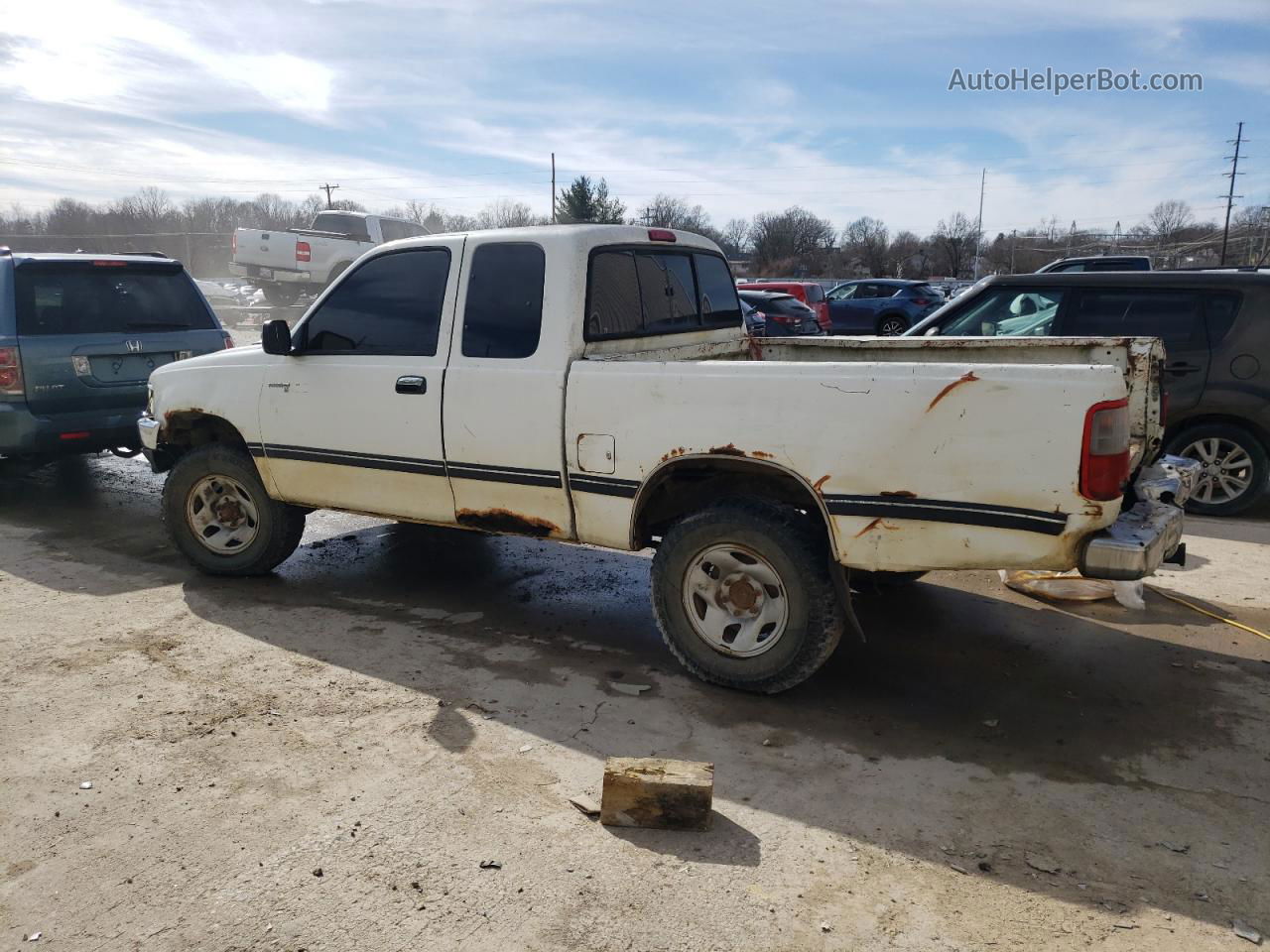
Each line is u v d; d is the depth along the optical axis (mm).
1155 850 2955
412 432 4672
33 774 3346
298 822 3059
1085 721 3840
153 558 6000
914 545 3564
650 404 3986
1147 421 4246
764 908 2668
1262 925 2607
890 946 2521
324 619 4906
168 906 2660
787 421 3709
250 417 5219
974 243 82875
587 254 4281
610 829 3049
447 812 3123
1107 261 18594
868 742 3650
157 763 3422
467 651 4504
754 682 3969
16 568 5762
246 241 22438
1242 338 6984
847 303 23469
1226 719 3859
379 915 2623
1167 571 5852
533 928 2578
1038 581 5457
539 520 4414
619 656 4465
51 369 6867
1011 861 2896
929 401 3461
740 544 3908
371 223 23453
